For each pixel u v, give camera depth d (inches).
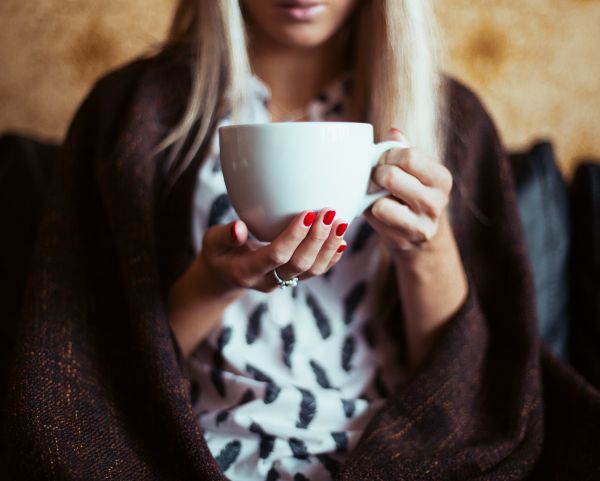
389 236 23.6
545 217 38.4
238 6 28.0
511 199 31.2
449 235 25.8
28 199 36.1
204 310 25.5
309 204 18.3
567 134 48.9
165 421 23.1
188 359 27.9
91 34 43.9
